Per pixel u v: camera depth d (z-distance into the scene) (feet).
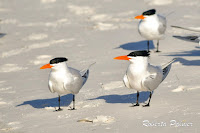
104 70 48.88
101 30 73.31
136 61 32.24
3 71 53.72
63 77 34.04
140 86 32.78
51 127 30.73
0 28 81.51
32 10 95.04
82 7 92.48
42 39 71.10
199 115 29.25
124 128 28.32
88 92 40.68
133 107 33.68
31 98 41.01
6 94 43.16
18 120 33.68
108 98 37.65
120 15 82.84
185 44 58.80
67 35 72.23
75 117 32.71
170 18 75.66
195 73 42.68
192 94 35.09
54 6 96.43
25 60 58.65
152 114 31.01
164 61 49.93
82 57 56.65
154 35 54.95
